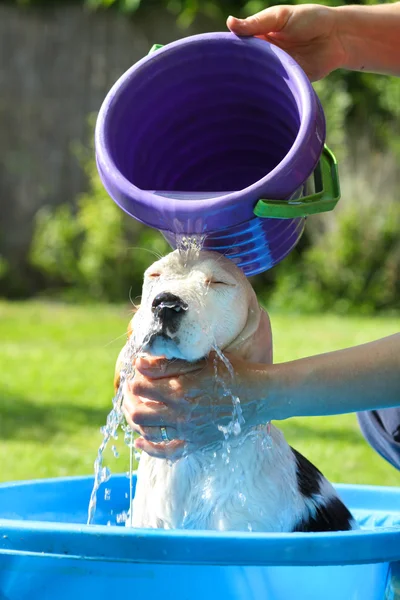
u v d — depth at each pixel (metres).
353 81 10.33
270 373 2.05
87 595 1.89
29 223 11.20
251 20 2.55
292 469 2.38
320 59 2.80
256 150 2.58
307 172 2.12
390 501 2.98
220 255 2.31
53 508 2.79
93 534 1.79
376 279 10.09
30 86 11.08
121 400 2.34
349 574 1.97
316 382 2.04
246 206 2.09
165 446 2.15
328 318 9.56
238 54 2.37
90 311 9.95
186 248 2.28
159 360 2.11
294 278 10.33
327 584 1.94
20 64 11.07
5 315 9.59
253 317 2.29
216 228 2.15
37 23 11.02
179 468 2.29
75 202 11.17
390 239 10.09
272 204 2.07
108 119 2.36
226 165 2.63
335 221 10.26
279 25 2.68
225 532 1.81
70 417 5.45
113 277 10.63
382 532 1.89
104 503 2.88
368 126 10.36
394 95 9.99
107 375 6.72
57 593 1.90
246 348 2.27
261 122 2.50
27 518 2.68
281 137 2.50
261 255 2.44
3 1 11.14
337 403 2.06
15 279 11.15
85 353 7.60
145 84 2.41
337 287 10.16
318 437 5.04
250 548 1.78
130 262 10.63
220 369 2.07
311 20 2.68
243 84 2.42
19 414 5.50
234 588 1.88
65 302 10.68
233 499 2.24
